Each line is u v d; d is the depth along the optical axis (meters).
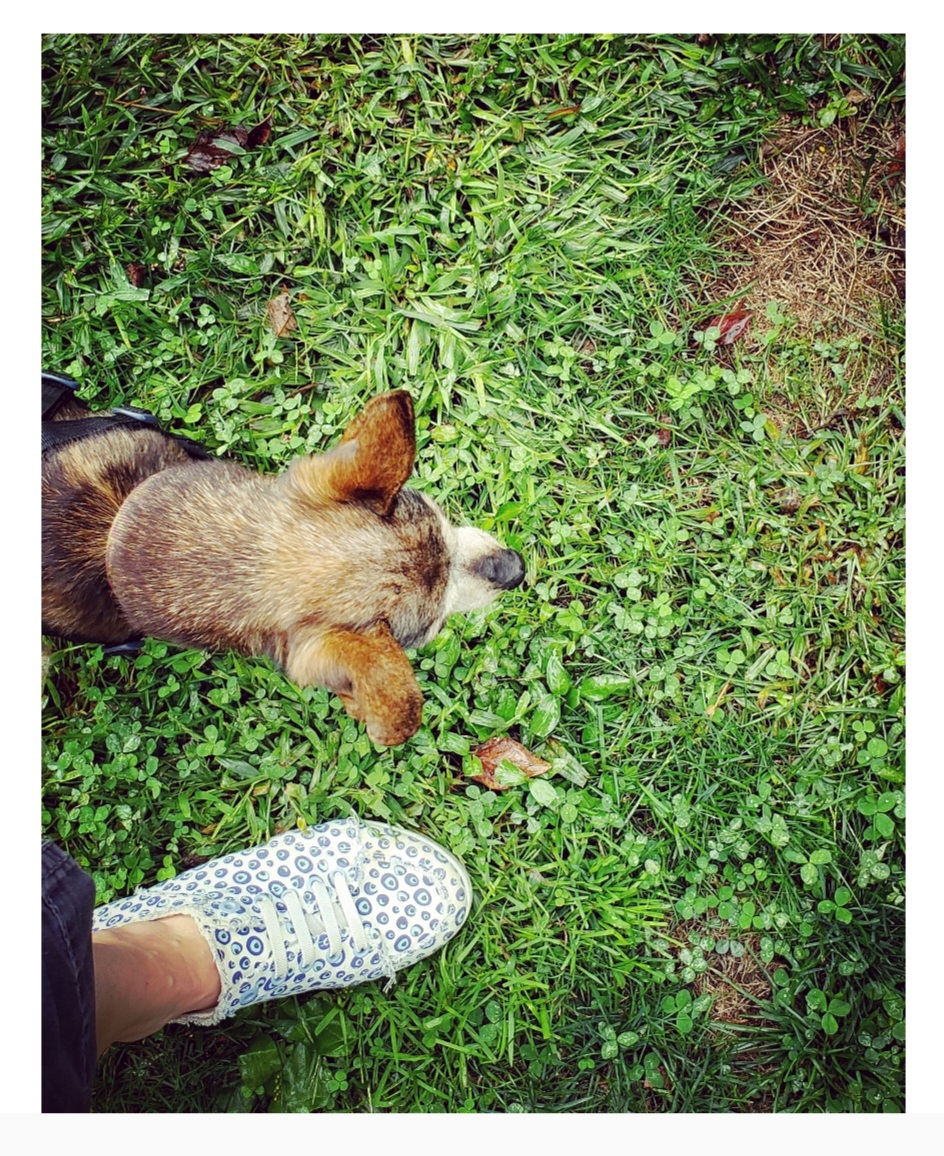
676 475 0.82
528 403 0.82
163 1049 0.77
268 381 0.83
